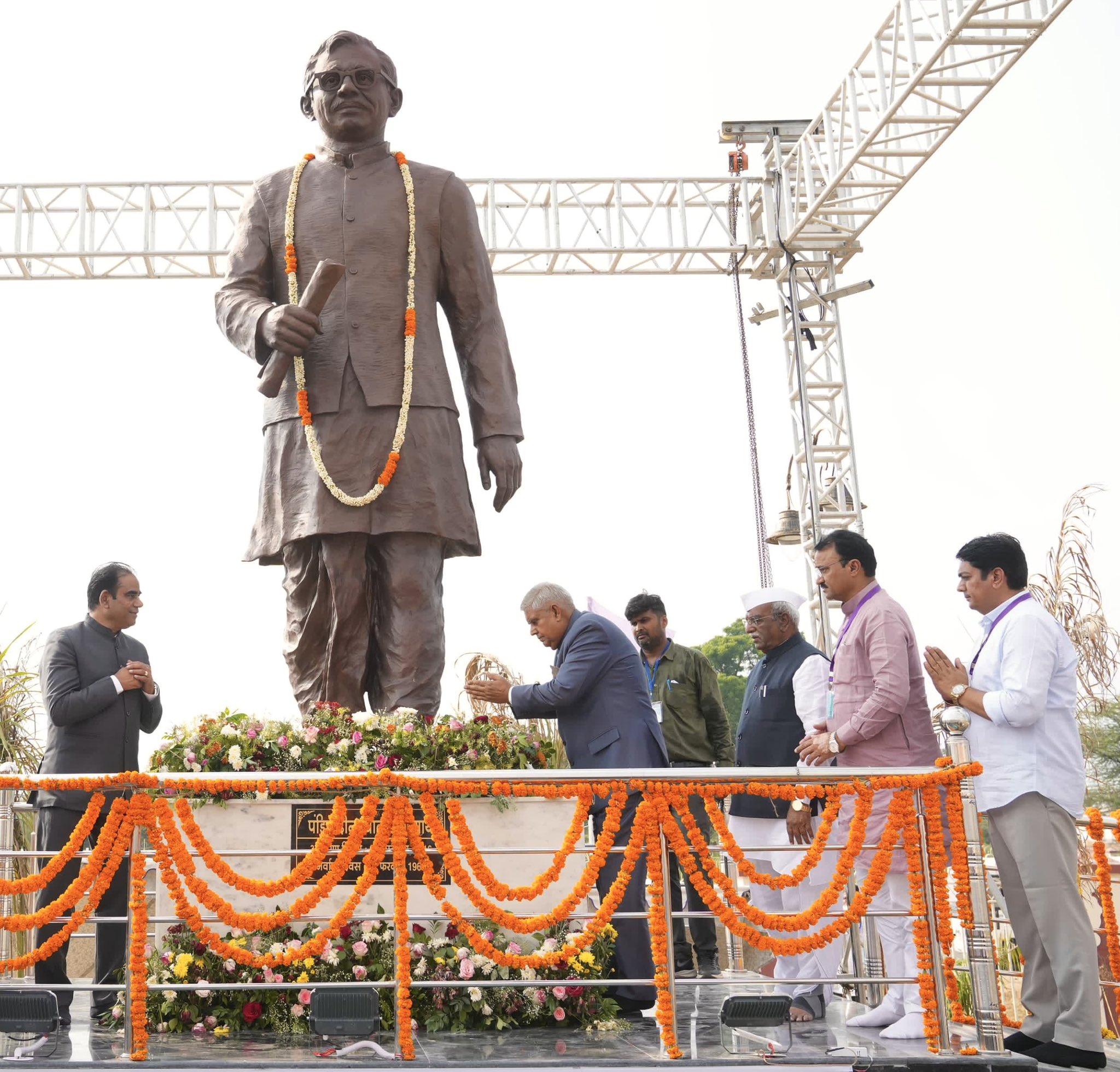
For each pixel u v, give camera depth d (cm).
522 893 446
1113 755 945
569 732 567
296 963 500
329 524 591
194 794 459
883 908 546
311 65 641
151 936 528
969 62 1151
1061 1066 452
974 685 500
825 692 580
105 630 564
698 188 1406
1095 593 954
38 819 548
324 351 607
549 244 1381
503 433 630
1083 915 467
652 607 767
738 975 690
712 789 454
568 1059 418
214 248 1347
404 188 631
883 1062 423
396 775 445
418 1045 475
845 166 1263
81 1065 409
